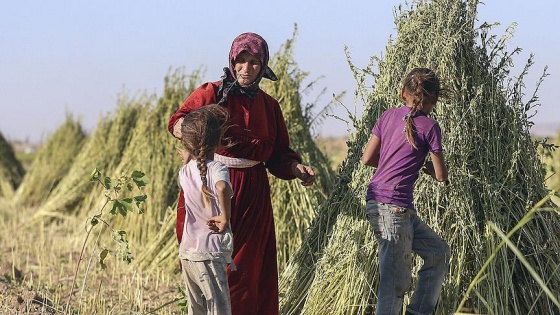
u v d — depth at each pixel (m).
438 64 5.73
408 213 5.01
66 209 12.78
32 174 15.88
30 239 10.92
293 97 8.95
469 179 5.58
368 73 5.99
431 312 5.31
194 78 11.20
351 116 5.98
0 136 18.61
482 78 5.78
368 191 5.11
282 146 5.88
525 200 5.66
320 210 6.14
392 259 5.02
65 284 8.28
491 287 5.36
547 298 5.48
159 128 10.83
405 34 5.94
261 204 5.56
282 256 8.21
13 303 7.01
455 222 5.51
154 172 10.49
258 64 5.54
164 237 9.25
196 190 5.05
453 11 5.82
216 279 5.01
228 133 5.50
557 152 13.05
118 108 12.82
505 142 5.74
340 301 5.53
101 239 10.55
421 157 5.02
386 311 5.05
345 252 5.63
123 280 8.45
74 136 15.94
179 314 6.94
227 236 5.04
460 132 5.63
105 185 6.12
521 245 5.57
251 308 5.40
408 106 5.15
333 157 11.70
